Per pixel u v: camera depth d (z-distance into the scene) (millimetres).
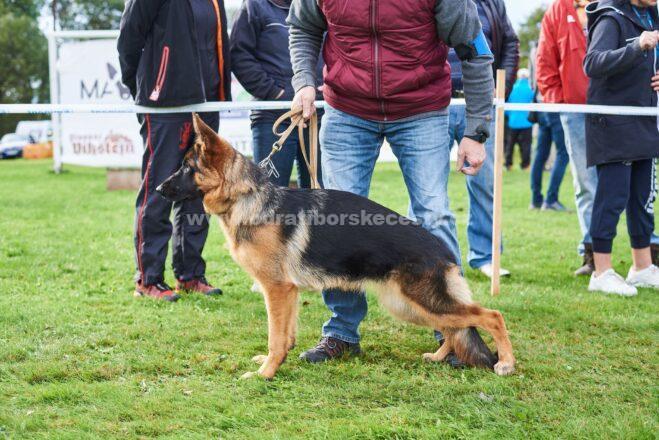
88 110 4543
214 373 3396
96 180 13484
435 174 3469
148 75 4496
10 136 29859
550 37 5797
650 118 4770
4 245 6480
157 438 2637
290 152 5207
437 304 3250
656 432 2668
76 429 2689
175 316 4320
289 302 3391
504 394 3104
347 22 3260
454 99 4852
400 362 3602
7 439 2572
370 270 3256
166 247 4832
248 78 5129
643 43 4387
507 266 6012
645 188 5078
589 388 3193
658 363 3551
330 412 2908
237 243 3396
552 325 4219
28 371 3277
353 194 3404
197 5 4672
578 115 5551
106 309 4453
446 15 3178
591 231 5082
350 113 3469
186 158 3463
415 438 2645
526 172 14906
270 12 5156
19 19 43906
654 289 5152
